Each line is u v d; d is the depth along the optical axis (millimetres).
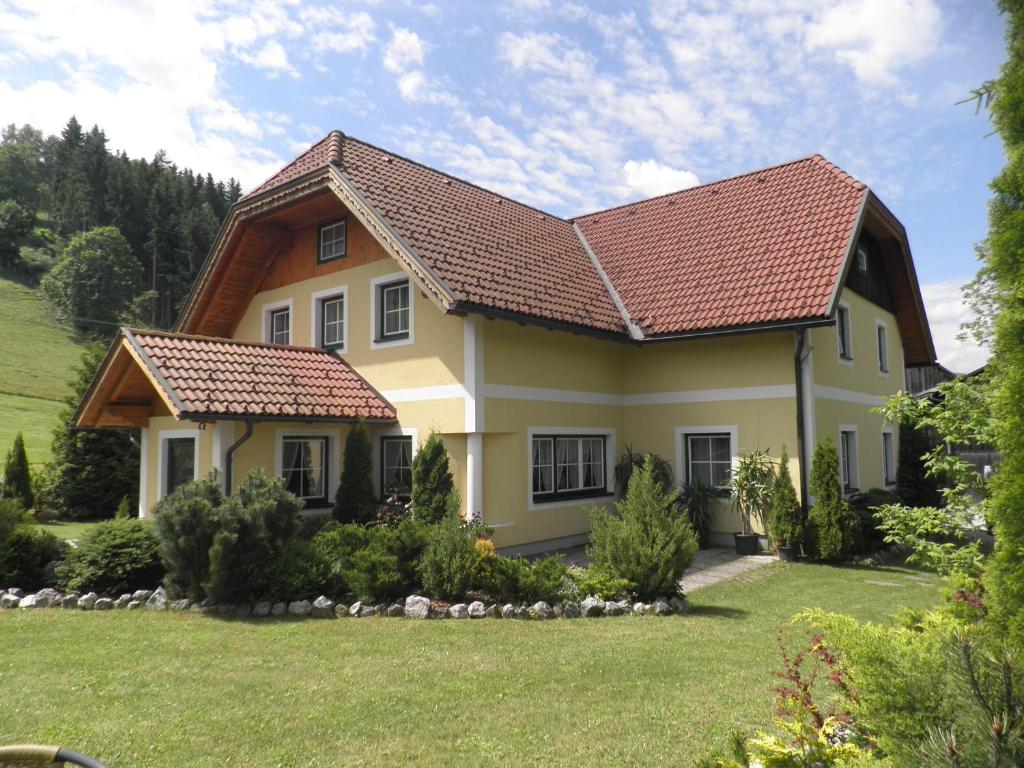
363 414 12453
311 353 13844
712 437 14320
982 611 3617
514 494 12648
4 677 6105
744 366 13719
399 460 13289
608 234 18141
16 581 9750
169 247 81188
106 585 9398
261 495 9086
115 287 72188
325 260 14898
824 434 12969
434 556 8727
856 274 16375
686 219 17141
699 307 13820
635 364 15250
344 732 4922
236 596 8750
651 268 15883
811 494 12547
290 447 12430
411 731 4938
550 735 4859
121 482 19266
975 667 2527
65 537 14867
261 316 16453
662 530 8977
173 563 8930
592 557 9539
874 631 3316
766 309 12750
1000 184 3422
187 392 10391
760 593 9781
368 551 8836
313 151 15195
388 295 13711
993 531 3479
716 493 13914
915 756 2512
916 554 5711
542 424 13219
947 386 5625
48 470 19672
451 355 12281
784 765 3434
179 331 16562
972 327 4699
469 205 15438
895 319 19531
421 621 8086
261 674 6172
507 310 11617
